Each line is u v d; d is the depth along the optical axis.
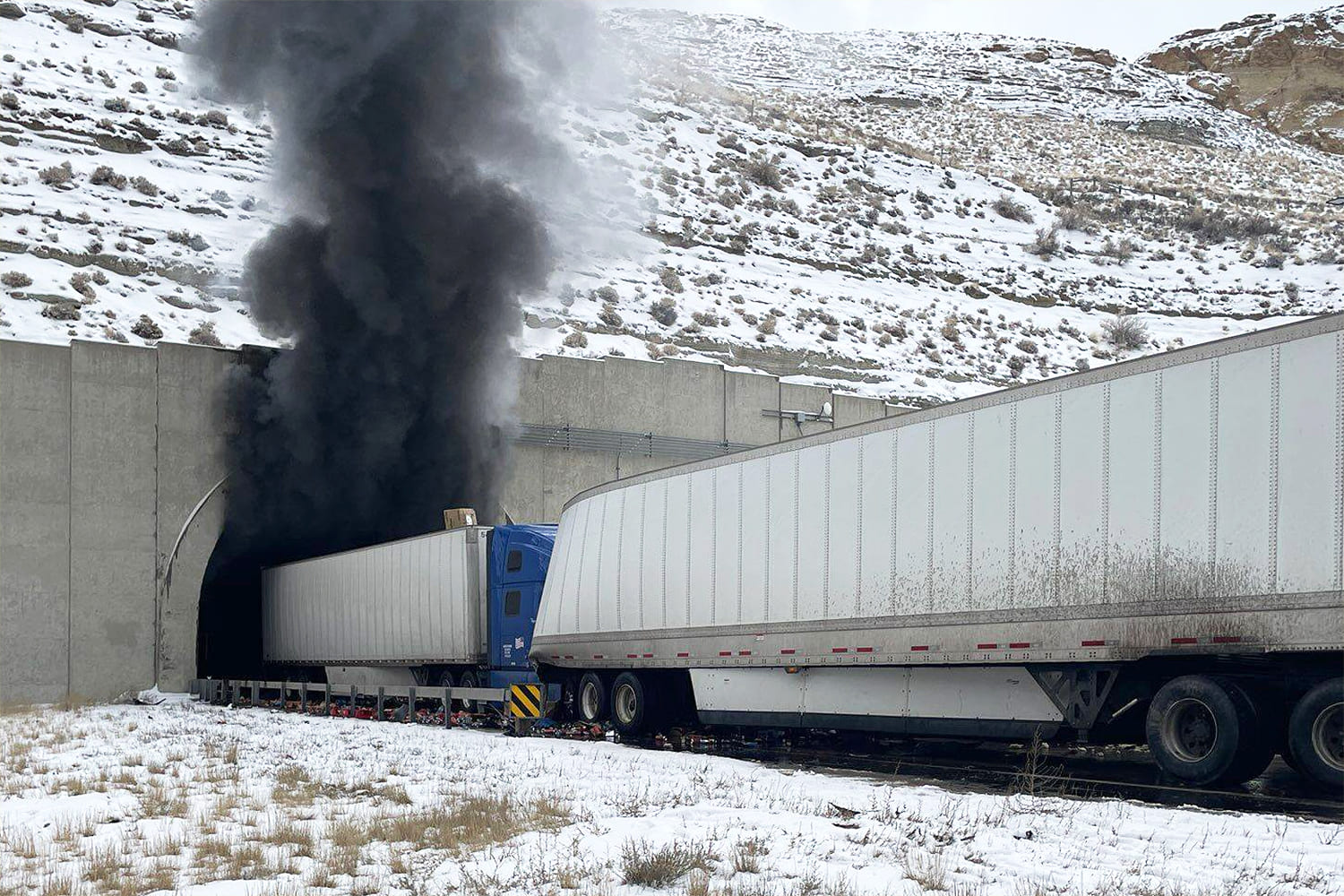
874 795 16.06
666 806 15.42
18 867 13.25
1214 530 15.61
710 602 23.98
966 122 165.50
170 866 13.05
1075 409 17.55
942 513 19.41
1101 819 14.05
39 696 40.72
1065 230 98.50
